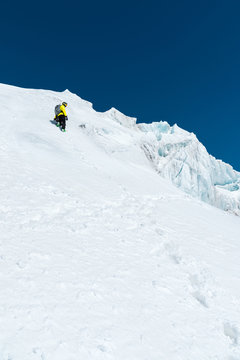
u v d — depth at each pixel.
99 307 4.39
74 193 9.93
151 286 5.55
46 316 3.83
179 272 6.61
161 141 49.81
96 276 5.23
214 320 5.14
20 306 3.87
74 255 5.77
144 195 13.97
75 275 5.04
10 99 24.34
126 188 13.85
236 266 8.09
